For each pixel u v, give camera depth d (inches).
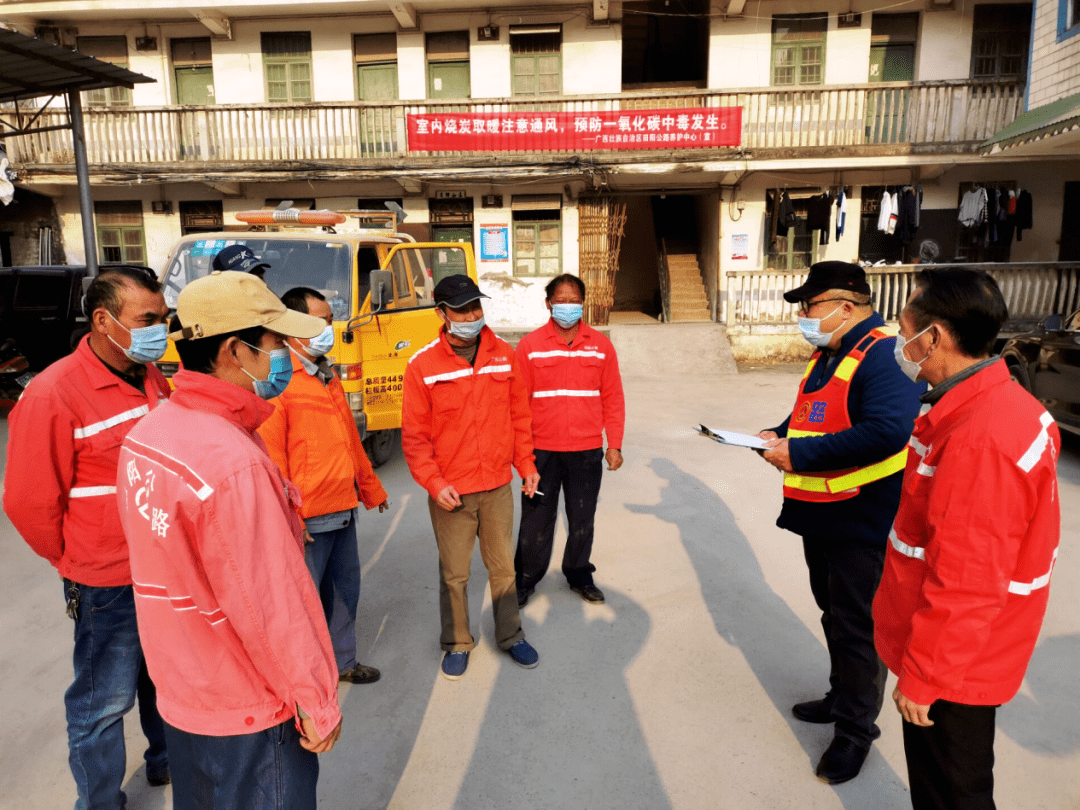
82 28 533.3
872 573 95.5
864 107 510.0
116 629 86.5
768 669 126.0
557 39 535.8
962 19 513.0
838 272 98.6
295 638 59.6
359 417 222.7
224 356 64.0
